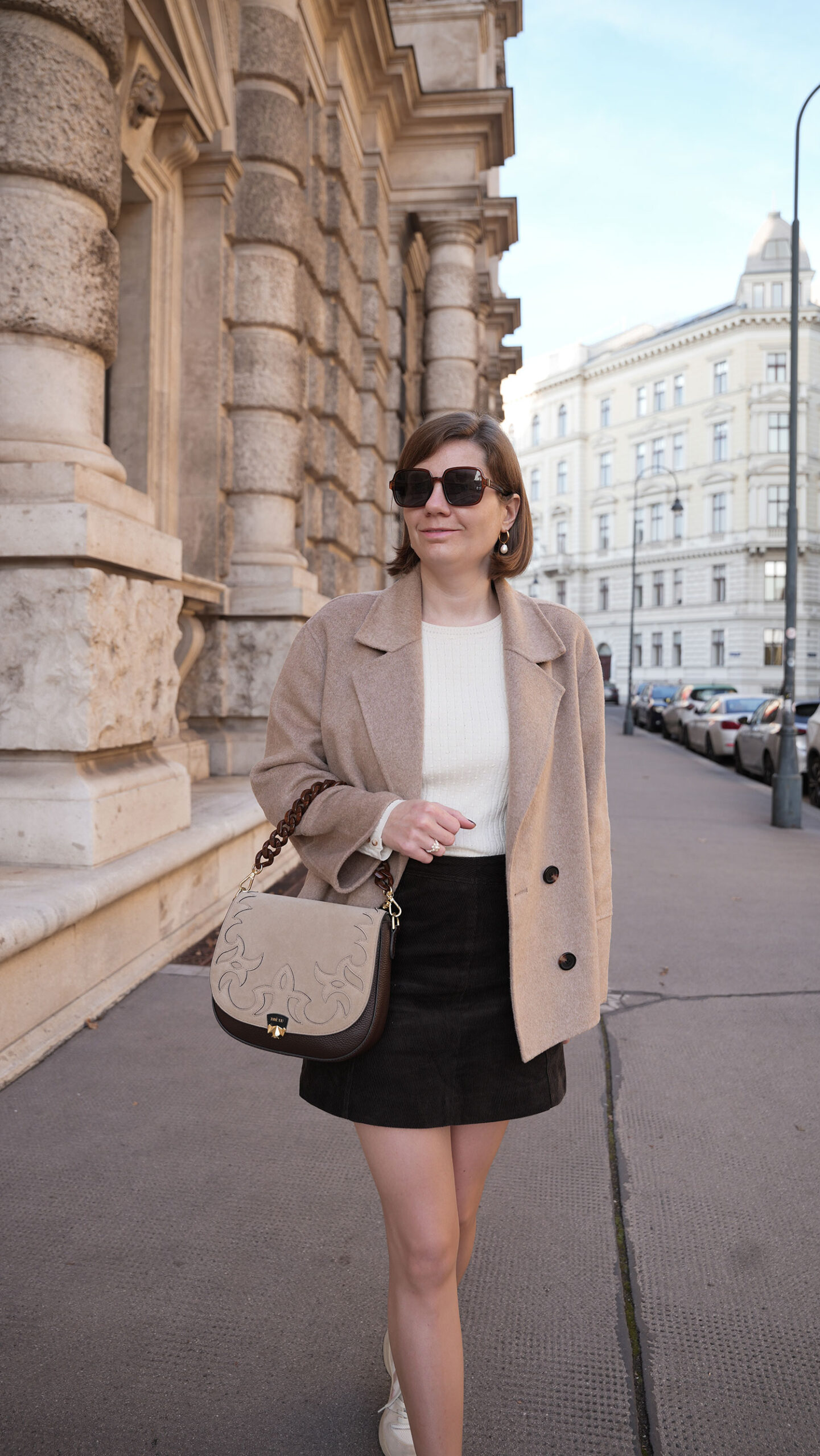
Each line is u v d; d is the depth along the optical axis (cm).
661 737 2672
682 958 486
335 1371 184
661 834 914
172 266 685
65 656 376
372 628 161
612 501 5872
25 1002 321
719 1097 319
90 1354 187
